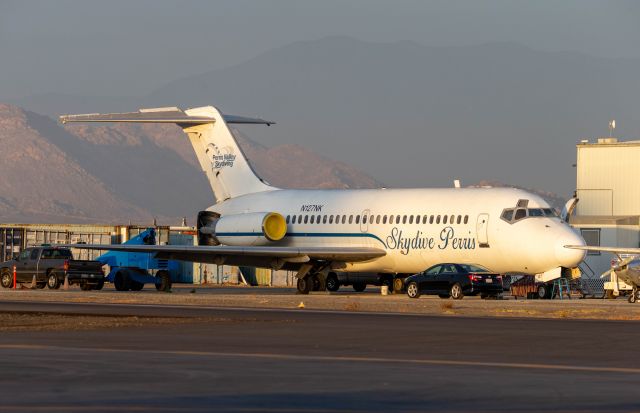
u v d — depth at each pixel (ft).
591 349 246.27
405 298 495.41
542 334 283.18
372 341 262.06
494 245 492.95
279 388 180.24
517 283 540.11
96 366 207.41
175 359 220.23
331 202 558.15
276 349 241.76
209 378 191.62
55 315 347.56
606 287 554.87
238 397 170.50
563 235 480.23
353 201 549.95
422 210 520.83
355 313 366.63
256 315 350.43
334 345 251.80
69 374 195.72
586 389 181.68
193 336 272.10
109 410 157.28
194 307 396.78
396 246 526.98
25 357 222.28
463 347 249.14
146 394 172.76
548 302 465.88
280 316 346.74
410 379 192.24
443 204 515.50
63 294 502.38
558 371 205.67
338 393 175.42
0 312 360.69
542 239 480.64
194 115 611.88
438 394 174.91
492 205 497.46
